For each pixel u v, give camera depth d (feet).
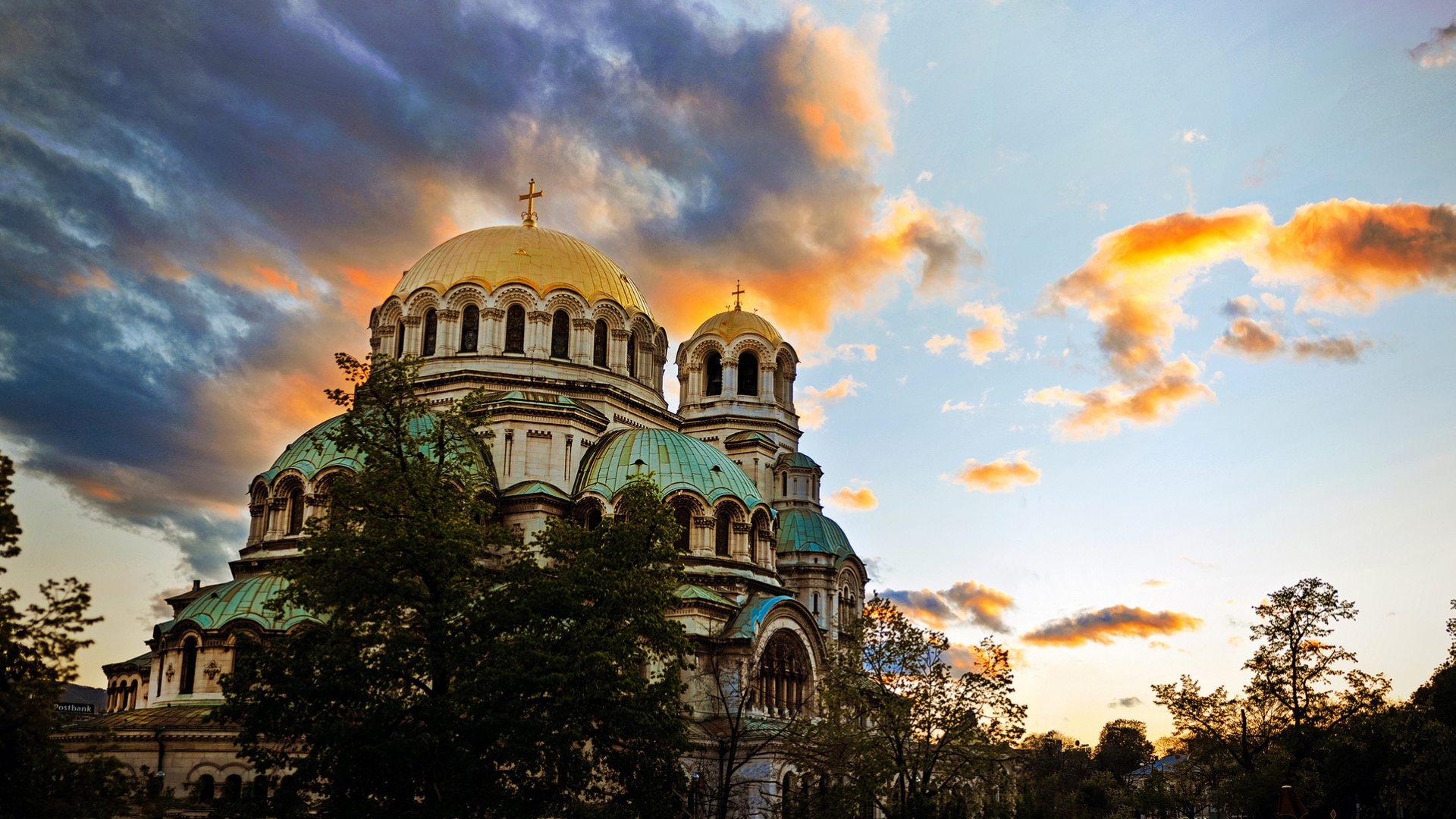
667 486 291.17
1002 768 257.55
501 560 280.10
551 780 169.48
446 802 152.66
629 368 341.00
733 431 364.38
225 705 157.07
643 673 266.57
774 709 284.41
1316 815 314.55
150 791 223.71
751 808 249.55
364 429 180.75
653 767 177.78
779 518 362.53
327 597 160.97
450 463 183.73
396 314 331.77
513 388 313.12
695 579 287.48
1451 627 316.81
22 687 141.28
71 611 150.92
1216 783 359.25
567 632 172.65
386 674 157.07
